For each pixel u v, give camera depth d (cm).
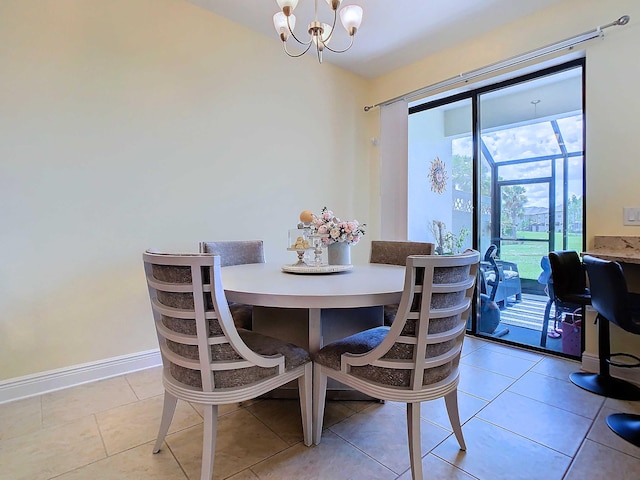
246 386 131
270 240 305
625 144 219
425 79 332
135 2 231
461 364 243
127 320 232
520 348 276
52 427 167
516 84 284
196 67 258
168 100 246
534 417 174
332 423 172
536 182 275
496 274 301
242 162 286
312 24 182
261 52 295
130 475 134
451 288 125
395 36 291
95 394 201
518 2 245
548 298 268
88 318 218
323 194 346
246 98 287
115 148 225
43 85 200
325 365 150
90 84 215
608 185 226
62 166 207
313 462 142
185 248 256
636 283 214
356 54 324
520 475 134
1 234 190
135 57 231
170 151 247
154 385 213
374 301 132
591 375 219
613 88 223
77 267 213
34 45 197
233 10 262
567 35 242
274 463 141
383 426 169
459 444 151
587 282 231
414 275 120
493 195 302
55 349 207
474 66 295
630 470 136
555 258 222
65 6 206
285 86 312
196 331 123
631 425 162
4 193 191
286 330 188
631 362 217
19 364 196
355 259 378
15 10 192
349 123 366
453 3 246
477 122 310
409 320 124
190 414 180
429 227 347
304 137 328
